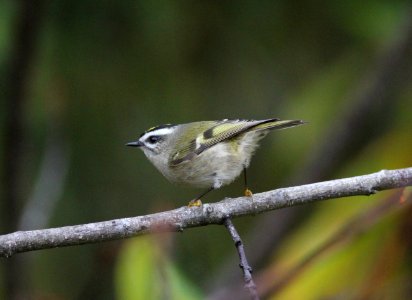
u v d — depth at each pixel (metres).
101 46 11.66
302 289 9.36
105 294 11.73
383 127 13.02
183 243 12.62
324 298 9.30
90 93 11.88
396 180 8.35
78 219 12.11
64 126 11.71
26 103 11.11
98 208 12.17
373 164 10.95
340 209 10.30
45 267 12.05
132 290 8.09
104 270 11.40
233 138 10.20
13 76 10.86
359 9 12.07
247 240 13.80
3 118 11.50
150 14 11.52
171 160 10.54
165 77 12.03
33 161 12.12
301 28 12.30
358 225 8.77
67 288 11.95
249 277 7.39
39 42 11.29
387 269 9.10
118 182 12.32
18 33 10.67
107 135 12.18
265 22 12.13
